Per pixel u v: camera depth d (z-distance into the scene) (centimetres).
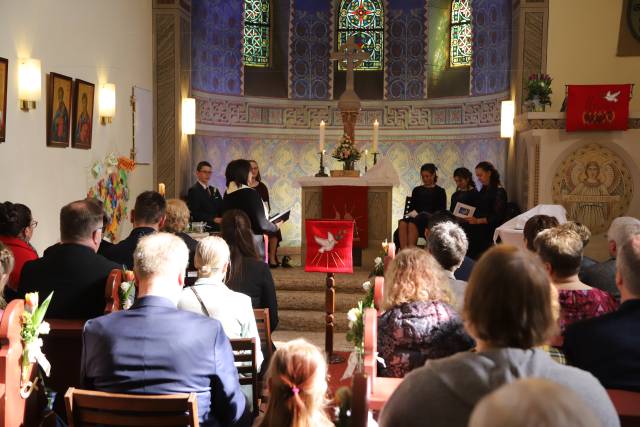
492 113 1204
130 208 989
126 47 971
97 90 865
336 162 1323
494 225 921
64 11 764
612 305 320
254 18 1295
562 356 270
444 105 1285
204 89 1202
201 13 1176
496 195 920
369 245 909
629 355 257
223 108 1241
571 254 325
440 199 978
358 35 1338
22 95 659
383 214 902
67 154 776
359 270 905
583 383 171
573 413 94
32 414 302
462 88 1271
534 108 962
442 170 1292
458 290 365
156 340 268
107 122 883
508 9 1142
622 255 267
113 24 919
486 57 1214
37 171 703
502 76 1176
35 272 385
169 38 1080
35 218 701
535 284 178
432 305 291
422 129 1302
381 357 298
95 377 272
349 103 968
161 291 279
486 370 169
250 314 372
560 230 336
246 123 1276
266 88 1302
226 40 1244
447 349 287
